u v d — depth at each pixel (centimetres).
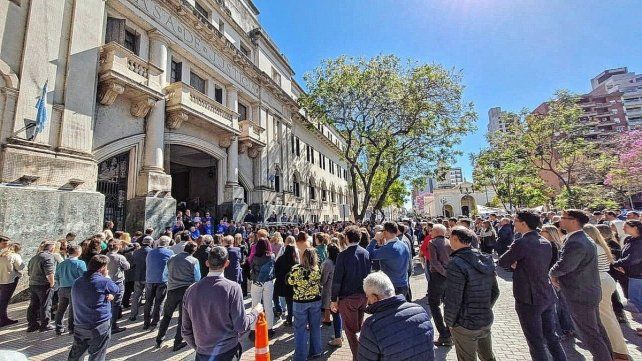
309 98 2161
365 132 2066
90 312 386
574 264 384
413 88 1923
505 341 516
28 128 882
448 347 512
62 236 894
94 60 1075
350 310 444
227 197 1764
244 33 2116
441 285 530
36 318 617
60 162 932
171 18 1455
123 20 1231
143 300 846
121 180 1226
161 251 655
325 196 3631
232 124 1742
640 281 543
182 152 1769
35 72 916
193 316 302
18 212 810
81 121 1009
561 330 539
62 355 504
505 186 3203
